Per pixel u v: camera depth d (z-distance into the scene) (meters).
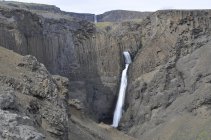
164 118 137.25
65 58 146.25
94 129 89.38
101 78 157.25
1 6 125.44
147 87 149.50
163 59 152.00
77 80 149.12
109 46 161.75
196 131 120.62
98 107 154.62
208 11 151.88
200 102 129.88
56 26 146.25
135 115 147.62
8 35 117.81
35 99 53.78
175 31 152.25
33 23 133.88
